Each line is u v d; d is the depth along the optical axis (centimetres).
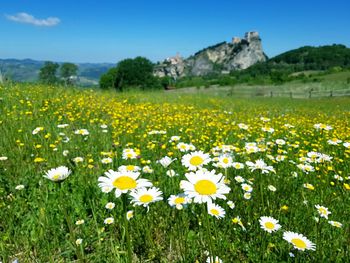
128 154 452
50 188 396
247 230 339
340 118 1360
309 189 450
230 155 495
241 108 1554
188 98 1852
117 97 1412
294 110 1652
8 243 314
